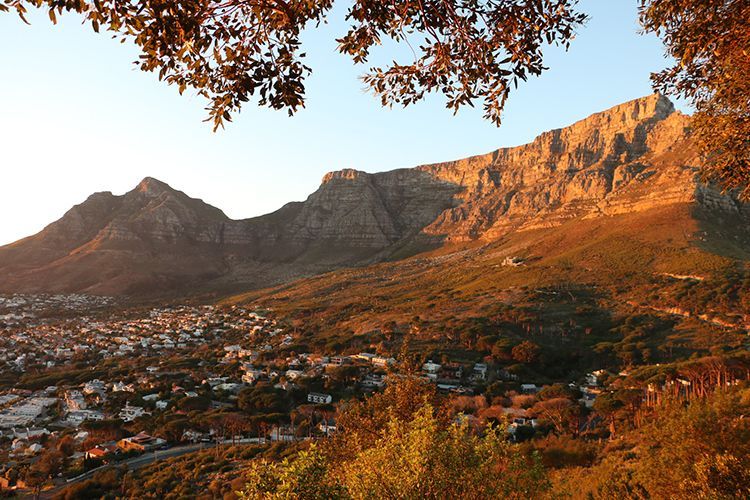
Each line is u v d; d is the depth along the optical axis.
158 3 5.51
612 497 20.69
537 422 57.78
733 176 10.92
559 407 60.25
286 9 6.41
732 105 10.12
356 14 7.57
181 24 5.68
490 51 7.79
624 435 42.12
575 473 28.92
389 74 8.45
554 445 39.78
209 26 6.32
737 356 57.00
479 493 9.59
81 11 5.39
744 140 10.23
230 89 6.88
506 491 9.81
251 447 58.69
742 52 8.50
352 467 10.03
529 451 34.28
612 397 57.16
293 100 7.07
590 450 35.94
